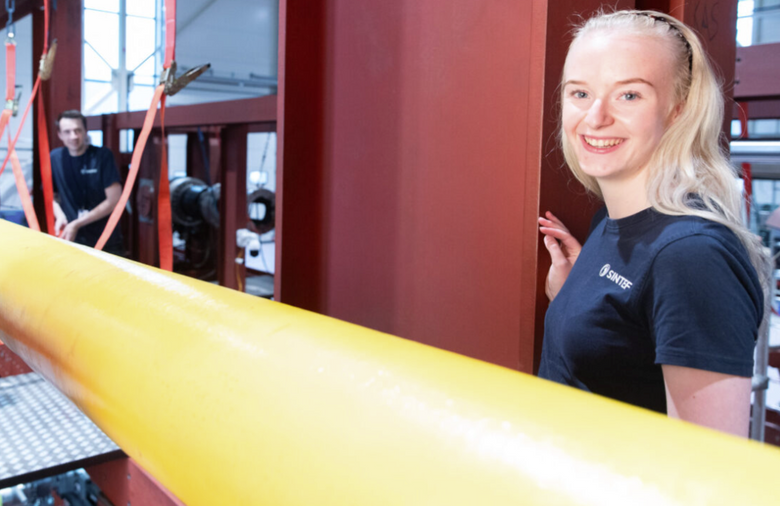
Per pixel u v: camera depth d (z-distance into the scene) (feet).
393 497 1.20
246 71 25.23
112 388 2.12
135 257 16.40
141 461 2.16
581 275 3.40
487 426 1.20
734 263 2.68
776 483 0.96
